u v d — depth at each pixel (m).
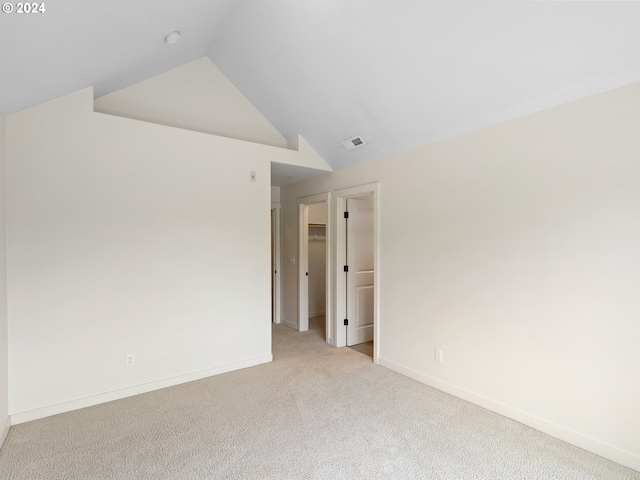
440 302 3.01
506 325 2.53
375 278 3.68
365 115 3.18
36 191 2.49
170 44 2.79
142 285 2.94
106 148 2.77
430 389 3.03
